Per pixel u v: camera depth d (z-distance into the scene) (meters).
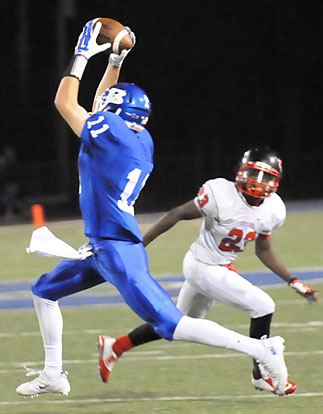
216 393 17.50
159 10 96.44
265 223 16.81
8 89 95.25
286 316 26.14
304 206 74.06
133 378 19.08
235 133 98.62
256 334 16.91
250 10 95.75
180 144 98.62
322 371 19.19
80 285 16.47
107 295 31.31
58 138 85.44
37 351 22.33
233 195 16.66
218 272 16.92
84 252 15.71
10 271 38.69
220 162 90.50
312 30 95.69
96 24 16.12
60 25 81.88
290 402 16.62
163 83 97.94
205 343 15.37
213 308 28.08
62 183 84.50
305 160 90.75
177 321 15.26
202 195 16.69
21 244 51.19
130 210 15.76
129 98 15.82
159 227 16.89
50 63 96.12
